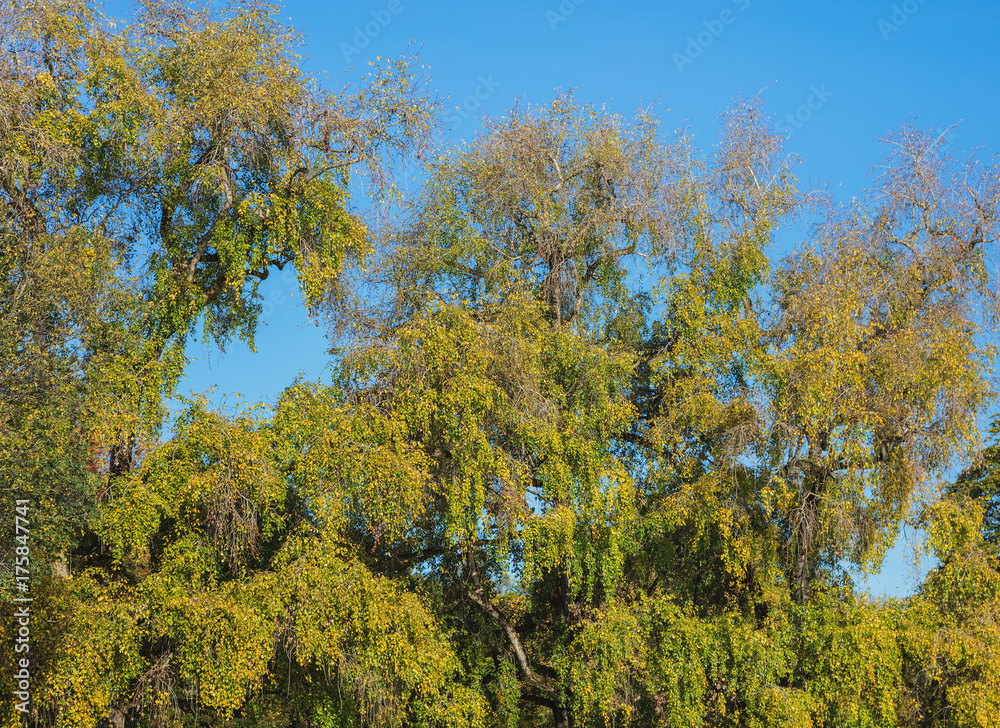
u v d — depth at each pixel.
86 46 23.72
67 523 20.08
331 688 22.64
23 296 19.80
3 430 18.27
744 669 23.23
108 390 21.12
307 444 22.72
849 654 23.16
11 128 21.73
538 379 24.95
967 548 24.14
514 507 23.64
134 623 20.23
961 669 23.47
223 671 19.86
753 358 25.25
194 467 21.45
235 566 22.28
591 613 24.91
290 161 25.28
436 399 23.69
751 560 25.12
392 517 22.61
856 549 24.31
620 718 24.56
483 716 23.97
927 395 23.98
